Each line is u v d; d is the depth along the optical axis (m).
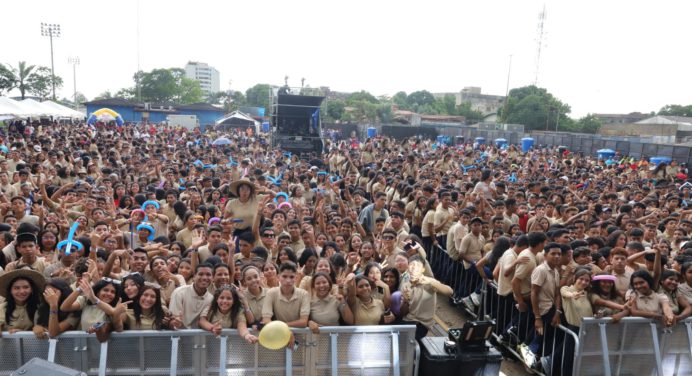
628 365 5.72
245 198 8.61
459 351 5.27
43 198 9.41
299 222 8.28
